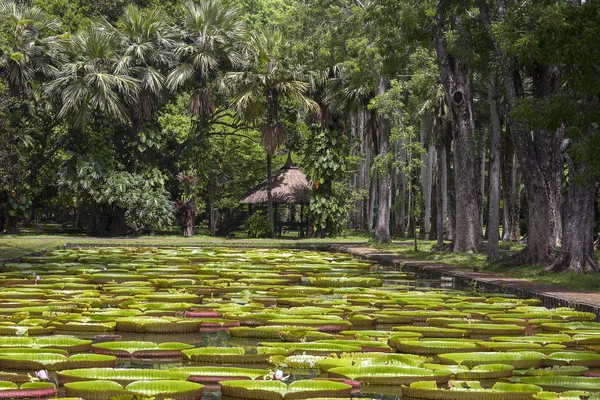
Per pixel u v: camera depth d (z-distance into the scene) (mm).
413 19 20844
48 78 35156
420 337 8367
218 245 29781
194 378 6027
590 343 8102
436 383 5949
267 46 35562
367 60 28234
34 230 42812
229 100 36062
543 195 18938
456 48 20516
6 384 5590
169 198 38719
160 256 21906
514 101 16766
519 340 8109
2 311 10016
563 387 5949
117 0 43062
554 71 19125
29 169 35188
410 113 32625
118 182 35188
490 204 20844
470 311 10750
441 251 25078
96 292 12336
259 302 11977
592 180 17234
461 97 23562
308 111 37406
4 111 23562
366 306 11273
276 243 31297
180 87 37531
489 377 6316
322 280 14758
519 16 15539
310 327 8828
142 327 8930
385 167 28844
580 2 16781
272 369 6645
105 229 36906
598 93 15531
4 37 28984
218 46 36750
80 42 34344
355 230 49344
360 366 6344
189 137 37531
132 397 5195
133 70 35031
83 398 5281
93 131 36750
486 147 35094
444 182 37469
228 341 8359
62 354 6871
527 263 19016
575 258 17172
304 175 40812
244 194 43125
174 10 42188
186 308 10750
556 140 20578
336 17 30703
